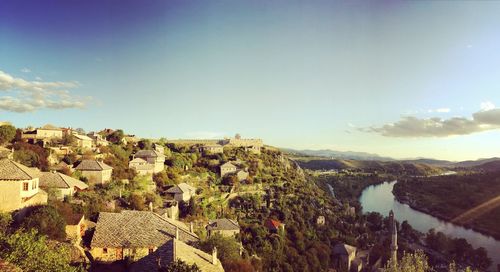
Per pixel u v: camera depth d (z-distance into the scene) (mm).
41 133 130375
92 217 72500
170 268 37750
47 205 62281
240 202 166625
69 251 52219
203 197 148000
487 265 157000
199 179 173750
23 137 125312
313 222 176750
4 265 36500
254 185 190750
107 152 137750
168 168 163875
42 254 38656
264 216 158500
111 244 58219
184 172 172875
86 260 53469
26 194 63938
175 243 47594
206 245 67438
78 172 102812
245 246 116312
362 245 175125
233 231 117750
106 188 100000
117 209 85250
